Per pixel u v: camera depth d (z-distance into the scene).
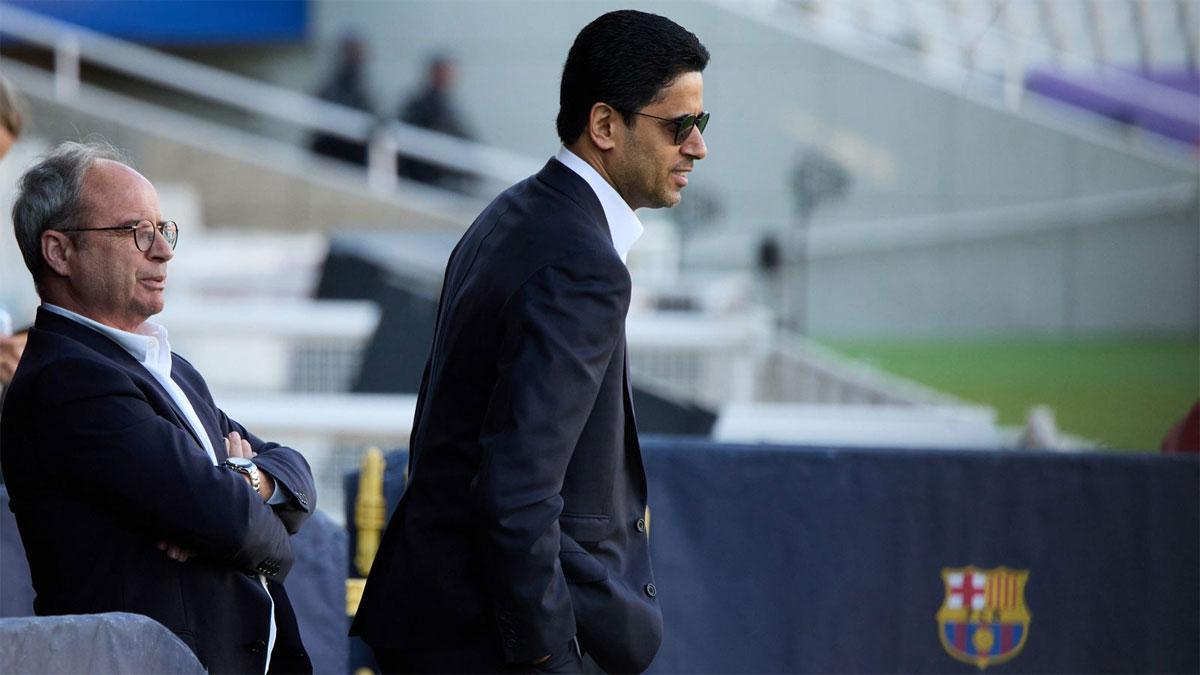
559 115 11.74
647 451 17.02
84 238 11.66
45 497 11.33
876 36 72.94
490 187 66.25
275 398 25.47
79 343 11.55
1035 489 17.45
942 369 58.97
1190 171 68.19
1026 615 17.44
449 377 11.27
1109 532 17.53
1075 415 49.69
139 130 62.94
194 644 11.35
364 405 24.47
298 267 44.00
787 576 17.09
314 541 16.84
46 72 68.62
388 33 68.75
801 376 36.66
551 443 10.53
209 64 69.25
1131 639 17.55
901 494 17.23
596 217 11.37
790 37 68.50
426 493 11.40
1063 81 72.31
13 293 33.41
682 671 16.92
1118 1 72.75
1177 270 68.19
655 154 11.41
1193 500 17.59
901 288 68.44
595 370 10.76
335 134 67.44
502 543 10.46
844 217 68.44
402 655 11.50
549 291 10.77
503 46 68.81
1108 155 68.50
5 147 16.58
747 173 68.56
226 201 62.91
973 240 68.38
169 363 12.23
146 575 11.32
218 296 40.69
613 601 11.19
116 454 11.11
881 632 17.19
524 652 10.77
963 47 72.75
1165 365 59.78
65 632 9.27
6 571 15.68
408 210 62.31
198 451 11.45
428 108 67.94
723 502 17.05
